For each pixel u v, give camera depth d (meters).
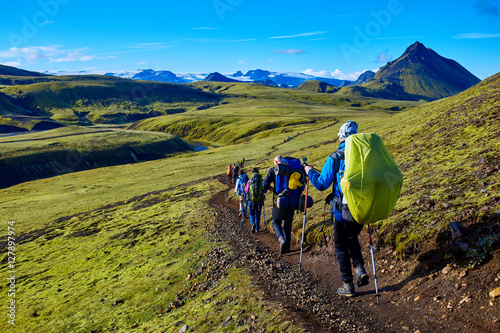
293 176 7.21
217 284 7.27
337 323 4.44
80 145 159.12
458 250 4.75
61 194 55.12
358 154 4.55
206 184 37.06
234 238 11.34
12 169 130.12
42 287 13.41
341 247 5.31
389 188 4.41
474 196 5.96
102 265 13.82
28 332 9.21
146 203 33.09
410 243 5.68
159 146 171.88
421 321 4.03
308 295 5.56
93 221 28.02
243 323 5.04
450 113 20.97
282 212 7.36
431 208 6.39
